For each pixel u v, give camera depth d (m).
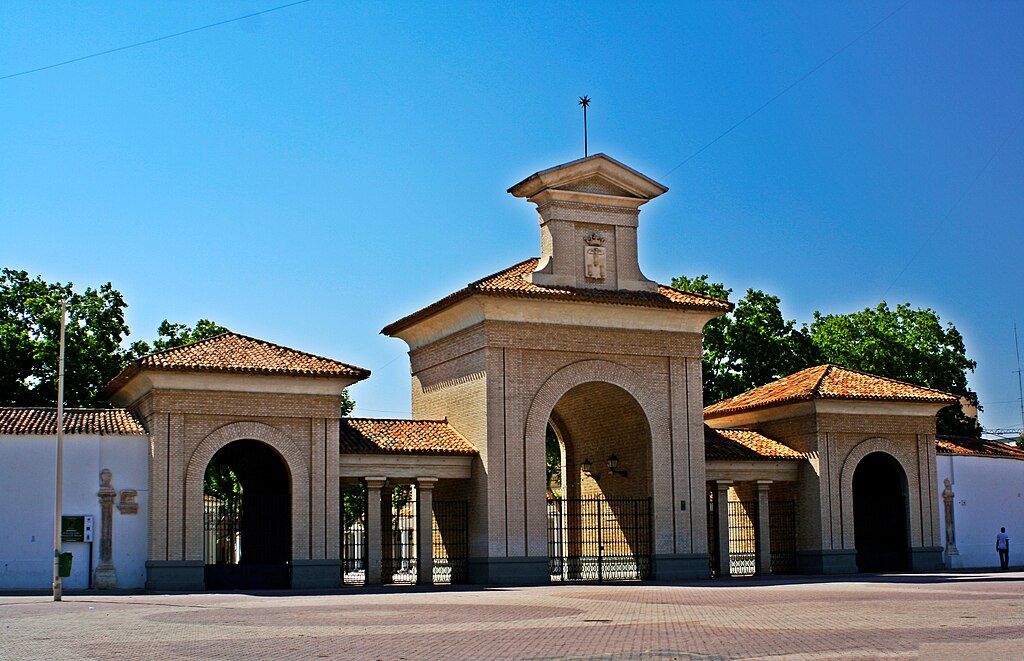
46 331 58.59
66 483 38.81
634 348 45.12
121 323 61.25
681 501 45.22
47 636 22.20
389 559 44.84
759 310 72.25
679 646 19.47
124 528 39.03
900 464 50.34
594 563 47.91
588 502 49.81
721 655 18.09
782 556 49.88
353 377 41.72
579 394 47.56
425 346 48.19
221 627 24.03
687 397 45.91
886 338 73.94
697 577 45.03
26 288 60.19
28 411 41.44
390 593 36.72
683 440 45.59
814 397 48.31
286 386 40.97
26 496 38.53
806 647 19.11
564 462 51.69
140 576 38.91
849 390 49.47
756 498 48.66
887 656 17.69
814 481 48.66
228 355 41.12
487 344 42.59
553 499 46.53
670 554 44.66
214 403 40.00
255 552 43.53
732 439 49.97
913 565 49.81
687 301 45.59
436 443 43.28
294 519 40.50
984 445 55.25
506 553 42.00
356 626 24.05
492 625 23.95
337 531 41.06
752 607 28.47
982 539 52.38
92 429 39.44
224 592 37.88
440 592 37.06
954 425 73.38
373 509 42.28
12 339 56.03
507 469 42.38
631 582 43.03
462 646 19.84
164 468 39.06
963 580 41.56
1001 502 53.44
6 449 38.59
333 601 32.53
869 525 52.56
